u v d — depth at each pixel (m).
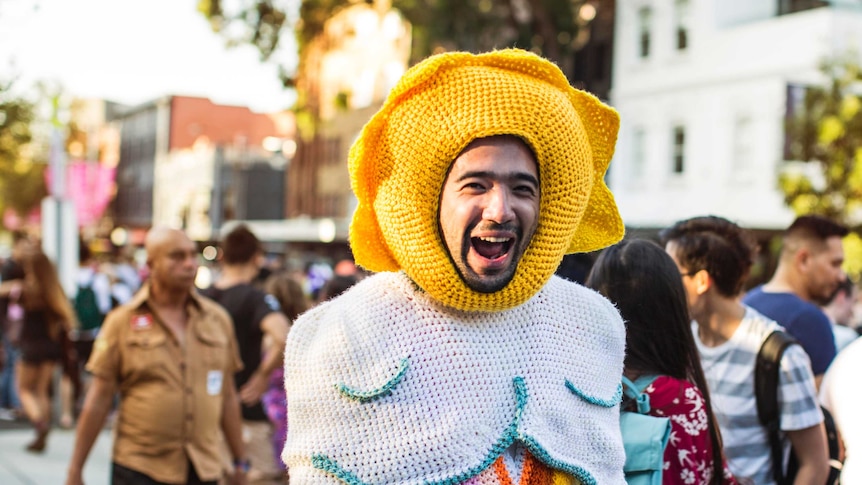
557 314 2.04
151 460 4.39
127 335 4.45
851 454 2.48
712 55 21.45
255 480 5.63
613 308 2.19
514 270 1.83
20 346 8.76
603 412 2.06
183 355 4.50
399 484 1.82
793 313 4.05
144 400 4.41
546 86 1.88
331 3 20.14
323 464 1.83
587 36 25.58
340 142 39.84
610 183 24.20
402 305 1.91
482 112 1.78
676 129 22.53
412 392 1.84
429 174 1.81
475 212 1.78
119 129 72.44
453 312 1.90
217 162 52.78
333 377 1.86
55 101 10.26
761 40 20.28
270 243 36.19
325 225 29.09
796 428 3.21
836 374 2.57
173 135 62.88
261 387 5.41
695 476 2.61
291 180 44.47
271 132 65.12
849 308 5.95
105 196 22.44
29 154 20.48
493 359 1.90
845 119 14.87
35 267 8.67
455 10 21.02
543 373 1.96
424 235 1.82
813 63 18.83
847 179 14.60
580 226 2.11
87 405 4.38
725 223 3.52
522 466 1.90
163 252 4.50
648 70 23.16
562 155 1.83
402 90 1.85
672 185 22.36
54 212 10.12
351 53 38.59
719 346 3.36
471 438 1.85
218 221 52.31
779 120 19.70
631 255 2.82
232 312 5.55
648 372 2.72
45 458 8.38
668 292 2.76
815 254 4.33
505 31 23.33
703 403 2.67
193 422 4.46
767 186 19.92
